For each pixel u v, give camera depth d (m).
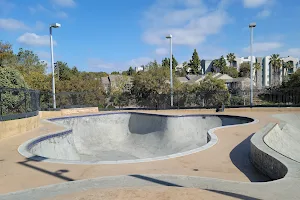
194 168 5.82
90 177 5.07
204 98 23.66
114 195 3.71
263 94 24.55
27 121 11.30
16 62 31.28
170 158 6.61
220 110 20.78
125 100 25.56
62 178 5.03
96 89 28.92
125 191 3.89
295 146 10.95
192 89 29.81
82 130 18.02
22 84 13.21
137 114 19.53
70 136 12.22
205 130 17.00
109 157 14.59
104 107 25.09
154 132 17.66
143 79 27.78
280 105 21.06
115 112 20.36
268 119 14.94
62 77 47.06
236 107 21.27
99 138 18.28
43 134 10.39
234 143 8.48
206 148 7.80
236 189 3.93
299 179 4.19
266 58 68.38
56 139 10.65
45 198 3.84
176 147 15.23
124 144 17.89
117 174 5.25
